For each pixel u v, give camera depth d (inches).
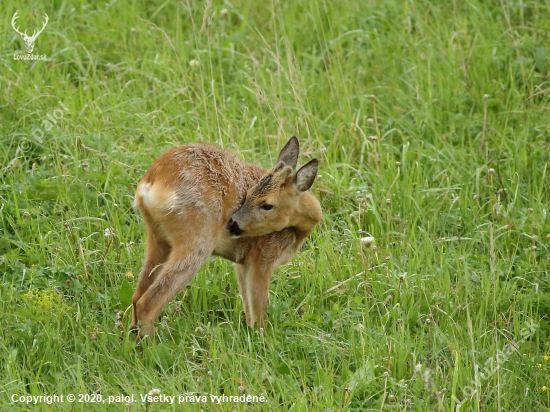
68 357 339.3
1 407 294.5
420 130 549.0
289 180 370.0
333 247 435.2
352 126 527.8
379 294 397.4
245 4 693.9
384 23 686.5
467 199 480.4
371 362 337.7
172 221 351.9
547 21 645.9
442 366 354.0
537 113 552.7
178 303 385.7
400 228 458.6
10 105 506.6
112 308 378.0
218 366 336.8
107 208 435.8
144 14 671.8
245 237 378.0
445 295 394.3
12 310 355.6
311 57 623.5
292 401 318.7
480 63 604.7
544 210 463.8
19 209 426.6
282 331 371.6
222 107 544.1
